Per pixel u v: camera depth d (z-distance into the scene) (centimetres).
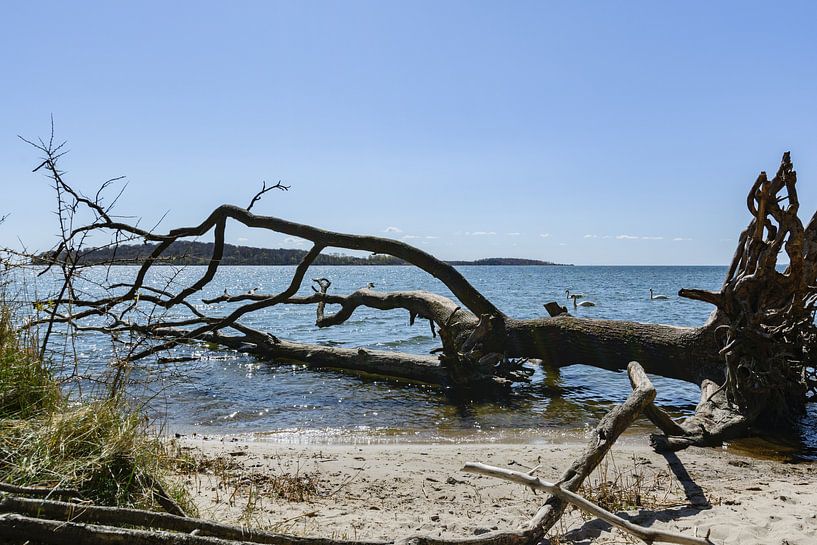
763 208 854
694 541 366
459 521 489
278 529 429
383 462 675
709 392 927
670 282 9544
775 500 551
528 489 589
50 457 387
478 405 1092
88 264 580
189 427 905
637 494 555
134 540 304
